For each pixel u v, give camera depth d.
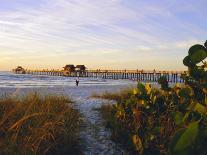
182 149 1.52
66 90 32.59
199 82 2.82
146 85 6.05
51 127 6.02
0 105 8.39
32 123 6.35
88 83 61.69
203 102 2.88
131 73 80.69
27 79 77.88
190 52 2.38
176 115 2.81
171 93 5.47
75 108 12.78
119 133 7.60
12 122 5.81
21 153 4.88
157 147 5.29
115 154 6.78
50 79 81.75
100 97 19.69
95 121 10.02
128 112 7.44
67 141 6.72
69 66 106.81
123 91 19.92
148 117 5.81
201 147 1.62
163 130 5.16
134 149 6.48
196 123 1.56
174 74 56.78
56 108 9.34
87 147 7.18
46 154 5.81
